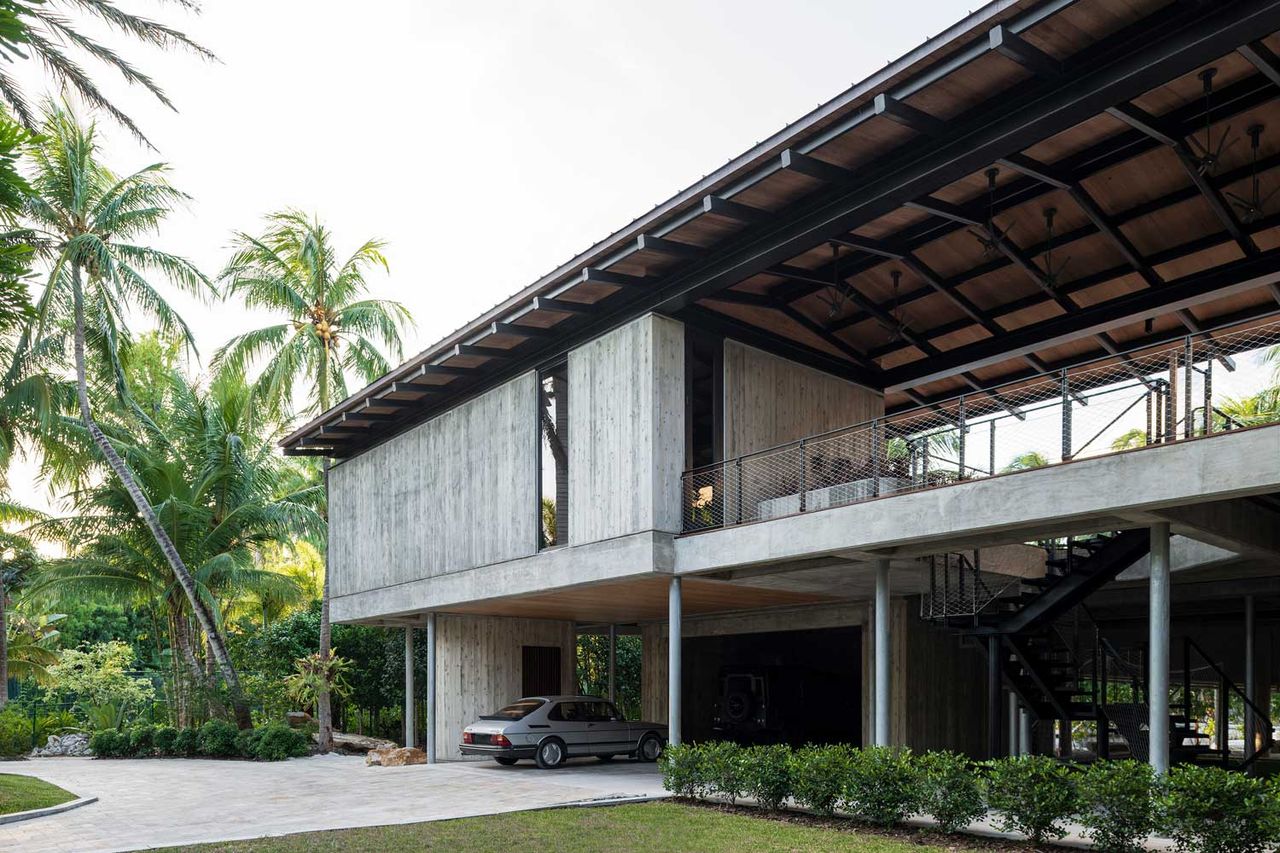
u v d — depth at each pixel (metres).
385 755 19.89
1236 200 12.66
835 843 9.30
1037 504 9.94
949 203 13.28
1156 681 9.55
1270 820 7.52
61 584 25.44
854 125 10.15
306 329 28.80
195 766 19.94
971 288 15.76
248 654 30.55
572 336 15.98
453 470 19.17
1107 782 8.64
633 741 18.64
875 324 16.95
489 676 21.22
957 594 14.27
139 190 25.30
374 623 23.16
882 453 13.88
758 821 10.77
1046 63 9.05
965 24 8.80
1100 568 12.23
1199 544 12.84
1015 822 9.24
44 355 25.47
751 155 11.12
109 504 26.19
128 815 12.18
